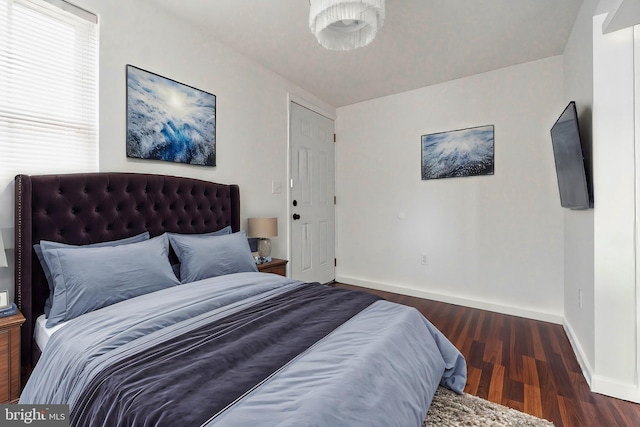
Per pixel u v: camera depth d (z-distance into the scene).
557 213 2.85
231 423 0.74
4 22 1.62
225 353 1.06
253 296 1.76
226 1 2.15
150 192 2.16
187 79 2.44
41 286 1.67
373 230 4.02
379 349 1.16
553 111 2.85
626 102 1.73
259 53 2.87
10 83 1.64
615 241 1.75
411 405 1.10
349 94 3.83
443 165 3.45
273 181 3.28
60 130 1.82
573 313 2.43
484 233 3.23
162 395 0.84
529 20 2.29
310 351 1.12
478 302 3.26
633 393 1.70
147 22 2.17
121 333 1.22
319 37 1.72
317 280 3.97
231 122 2.81
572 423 1.53
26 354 1.56
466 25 2.36
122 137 2.06
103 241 1.92
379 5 1.51
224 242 2.30
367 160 4.04
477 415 1.55
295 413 0.78
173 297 1.59
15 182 1.60
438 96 3.48
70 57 1.85
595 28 1.78
